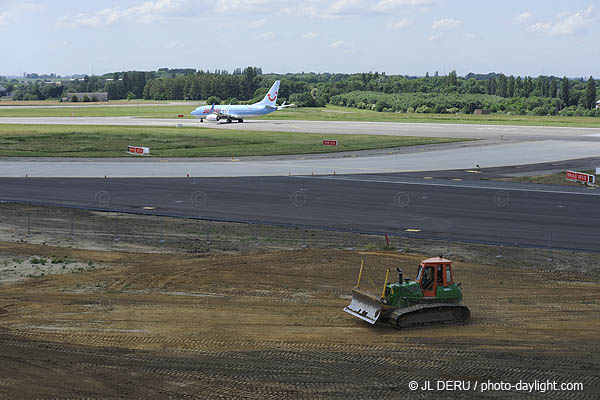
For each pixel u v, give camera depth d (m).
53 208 53.53
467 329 25.20
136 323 25.39
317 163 85.88
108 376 19.98
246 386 19.31
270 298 29.27
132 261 35.94
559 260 37.28
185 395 18.67
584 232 45.19
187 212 52.28
